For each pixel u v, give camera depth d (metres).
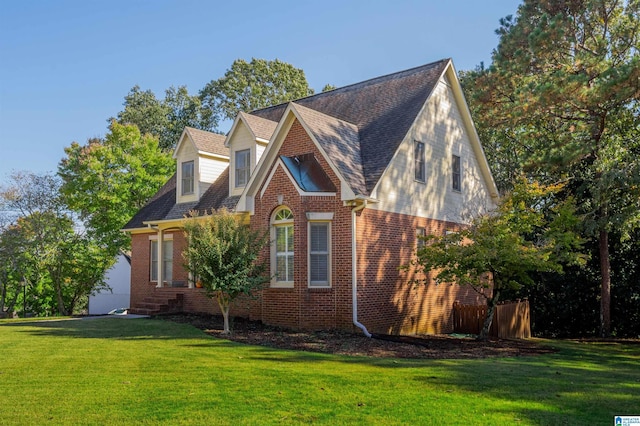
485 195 26.22
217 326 18.58
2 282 33.75
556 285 26.42
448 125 23.53
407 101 21.88
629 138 24.20
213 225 17.58
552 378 11.42
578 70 22.86
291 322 18.14
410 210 20.47
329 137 19.27
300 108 19.56
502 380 10.89
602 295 24.06
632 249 24.92
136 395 9.03
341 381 10.23
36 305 38.75
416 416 8.07
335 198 18.20
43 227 34.00
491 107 28.06
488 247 17.00
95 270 36.69
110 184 34.78
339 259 17.98
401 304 19.58
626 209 21.55
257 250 17.52
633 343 21.47
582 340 22.44
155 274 26.05
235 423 7.61
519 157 30.69
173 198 26.33
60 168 37.16
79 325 19.23
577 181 24.92
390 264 19.20
